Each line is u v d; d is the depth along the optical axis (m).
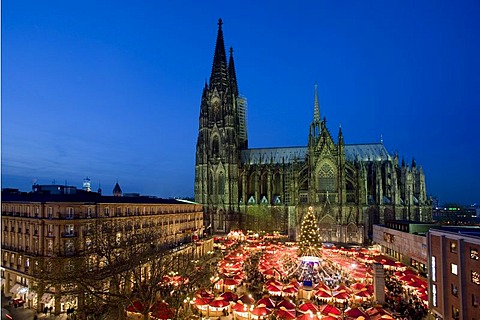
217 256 119.38
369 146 190.00
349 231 159.12
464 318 49.78
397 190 166.50
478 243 47.31
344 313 53.09
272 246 126.38
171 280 66.50
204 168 190.25
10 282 73.19
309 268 83.62
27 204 71.19
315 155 172.38
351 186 169.88
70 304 63.28
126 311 51.28
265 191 191.62
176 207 117.94
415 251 96.19
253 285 78.00
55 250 65.12
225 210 184.62
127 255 63.28
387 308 62.09
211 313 61.19
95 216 74.94
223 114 192.62
